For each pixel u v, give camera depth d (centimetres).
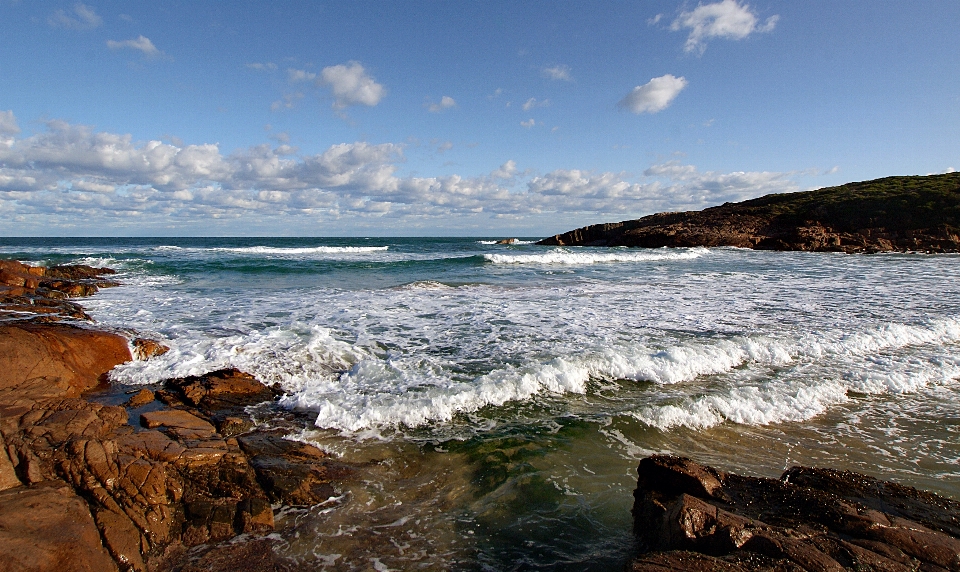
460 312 1218
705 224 5253
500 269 2444
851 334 998
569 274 2189
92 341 780
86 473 417
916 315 1187
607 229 6116
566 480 494
